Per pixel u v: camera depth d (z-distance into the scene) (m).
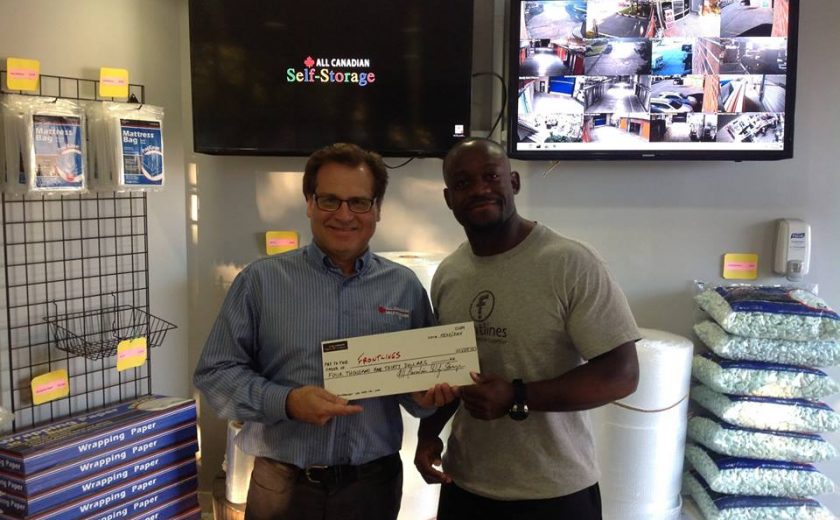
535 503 1.39
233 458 2.09
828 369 2.36
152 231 2.32
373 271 1.51
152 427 1.92
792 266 2.31
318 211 1.42
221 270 2.50
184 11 2.40
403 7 2.23
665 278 2.40
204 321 2.51
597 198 2.39
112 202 2.14
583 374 1.35
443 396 1.38
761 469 2.10
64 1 1.98
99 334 2.09
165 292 2.39
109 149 1.95
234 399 1.39
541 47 2.18
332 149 1.45
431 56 2.24
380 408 1.47
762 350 2.09
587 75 2.17
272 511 1.43
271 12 2.23
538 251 1.43
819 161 2.32
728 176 2.35
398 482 1.54
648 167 2.37
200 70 2.25
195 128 2.27
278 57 2.25
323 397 1.33
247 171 2.47
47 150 1.77
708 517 2.13
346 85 2.26
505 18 2.37
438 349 1.40
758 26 2.12
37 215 1.90
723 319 2.10
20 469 1.63
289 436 1.42
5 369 1.84
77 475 1.73
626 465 2.10
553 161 2.38
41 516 1.66
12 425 1.85
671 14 2.14
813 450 2.08
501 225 1.44
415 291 1.54
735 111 2.15
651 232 2.39
